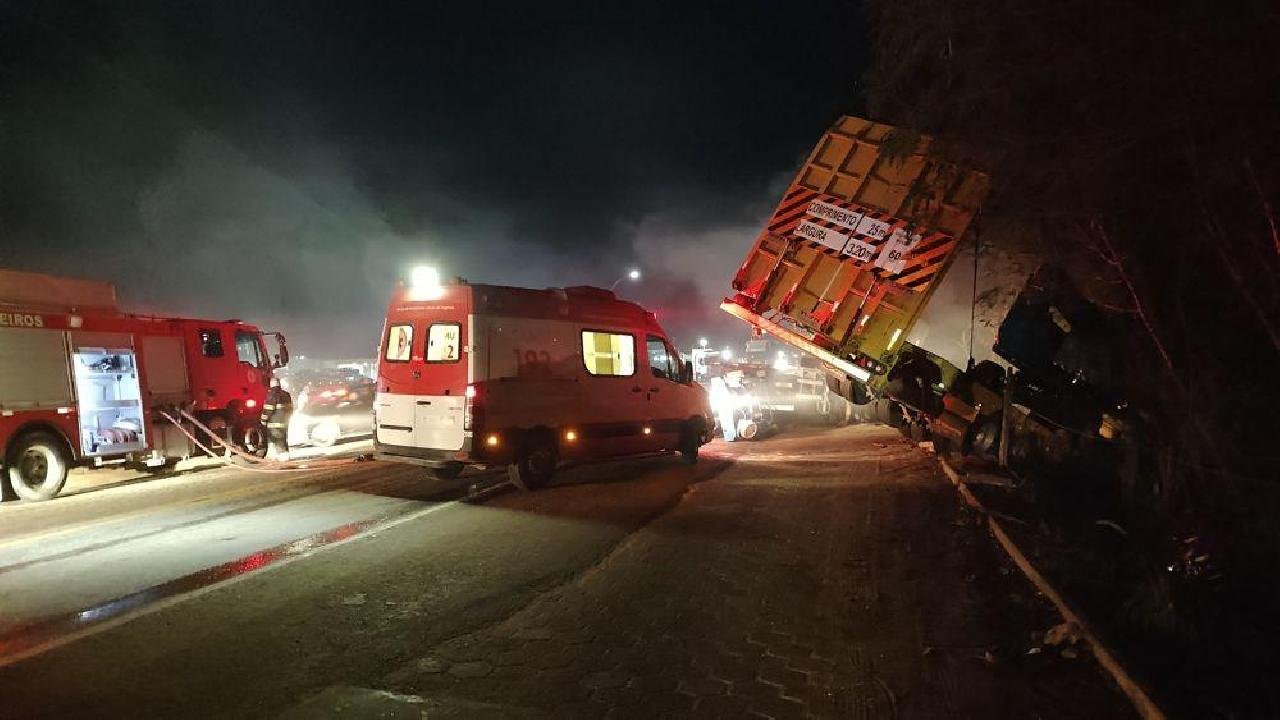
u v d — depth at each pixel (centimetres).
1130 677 421
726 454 1531
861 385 1275
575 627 528
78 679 435
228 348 1447
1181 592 516
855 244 966
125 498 1057
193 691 421
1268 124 408
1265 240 462
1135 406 764
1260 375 561
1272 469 554
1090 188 510
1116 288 689
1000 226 773
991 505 900
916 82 569
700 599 591
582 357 1141
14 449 1024
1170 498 664
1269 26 376
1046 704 418
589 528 828
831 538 780
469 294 1016
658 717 401
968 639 512
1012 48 452
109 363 1180
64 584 617
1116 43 416
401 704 409
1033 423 1005
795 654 487
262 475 1263
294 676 442
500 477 1198
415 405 1045
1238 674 427
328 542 762
